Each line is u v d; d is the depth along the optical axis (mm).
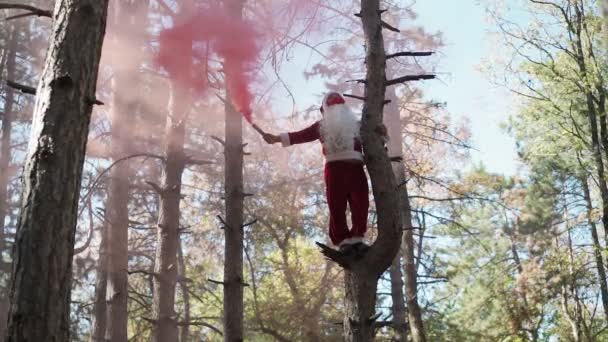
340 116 5484
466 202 18594
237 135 10258
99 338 14047
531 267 22141
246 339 17219
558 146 16375
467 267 26344
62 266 4922
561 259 18297
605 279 17844
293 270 18625
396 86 16062
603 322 23656
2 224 19797
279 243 18078
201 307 22406
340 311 17844
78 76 5387
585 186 20234
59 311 4801
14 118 20562
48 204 4977
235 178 10102
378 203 4848
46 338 4676
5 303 18125
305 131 5570
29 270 4789
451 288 27531
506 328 25859
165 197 12664
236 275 9742
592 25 14898
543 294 22484
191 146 18219
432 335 20484
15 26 18656
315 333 16312
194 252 20938
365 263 4762
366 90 5215
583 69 14766
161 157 12883
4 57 20266
